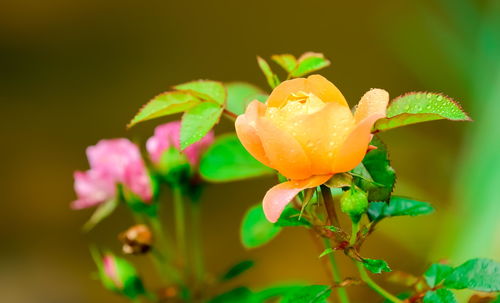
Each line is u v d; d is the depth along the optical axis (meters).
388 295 0.65
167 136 0.77
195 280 0.79
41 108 2.45
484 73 1.53
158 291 0.78
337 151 0.60
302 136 0.60
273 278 1.87
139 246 0.77
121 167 0.78
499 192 1.33
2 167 2.31
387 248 1.72
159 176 0.78
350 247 0.63
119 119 2.40
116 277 0.77
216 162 0.73
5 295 2.02
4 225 2.20
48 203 2.23
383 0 2.27
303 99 0.61
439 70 1.62
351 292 1.50
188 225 1.67
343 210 0.62
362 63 2.38
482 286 0.64
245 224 0.71
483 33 1.54
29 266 2.10
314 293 0.65
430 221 1.37
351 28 2.43
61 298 2.01
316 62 0.67
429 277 0.66
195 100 0.66
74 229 2.15
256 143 0.61
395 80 2.34
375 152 0.63
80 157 2.33
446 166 1.83
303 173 0.61
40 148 2.35
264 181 2.08
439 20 1.63
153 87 2.46
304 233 1.90
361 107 0.61
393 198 0.67
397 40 1.86
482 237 1.31
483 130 1.45
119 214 2.12
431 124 1.99
